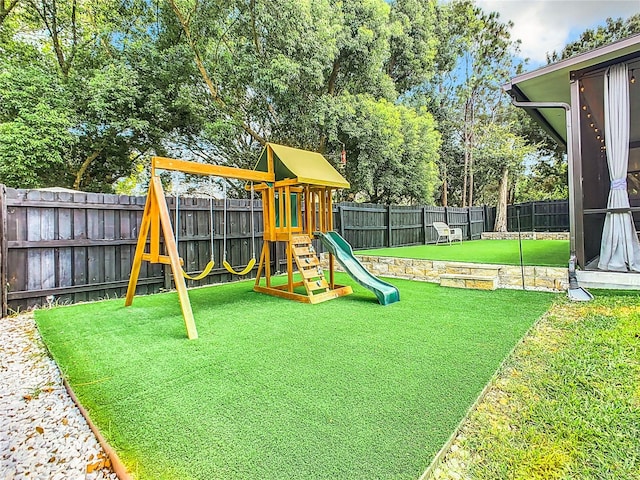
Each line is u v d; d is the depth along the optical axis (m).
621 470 1.43
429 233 12.12
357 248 9.31
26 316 4.19
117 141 10.00
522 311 3.86
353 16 10.16
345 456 1.52
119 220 5.27
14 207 4.29
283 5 8.81
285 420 1.82
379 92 11.38
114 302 4.84
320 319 3.82
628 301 3.91
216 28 9.62
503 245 9.77
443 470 1.46
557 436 1.66
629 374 2.25
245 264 6.87
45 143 7.92
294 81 9.44
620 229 4.39
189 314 3.36
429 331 3.28
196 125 10.48
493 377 2.27
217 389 2.21
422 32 13.91
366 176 10.66
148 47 9.18
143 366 2.60
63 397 2.26
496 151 15.11
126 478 1.46
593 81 4.79
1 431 1.88
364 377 2.32
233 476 1.42
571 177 4.67
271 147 5.09
